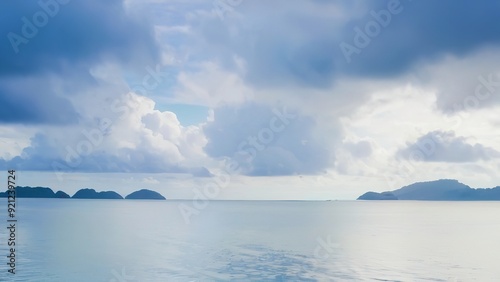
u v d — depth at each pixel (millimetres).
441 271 33656
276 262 37562
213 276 32094
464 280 30703
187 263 36875
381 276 31953
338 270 34219
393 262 37531
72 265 35344
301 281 30641
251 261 37906
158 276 31906
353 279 31078
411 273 33094
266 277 31812
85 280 30438
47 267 34406
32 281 29828
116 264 35938
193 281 30625
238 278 31469
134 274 32375
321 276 32156
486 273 32875
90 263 36312
